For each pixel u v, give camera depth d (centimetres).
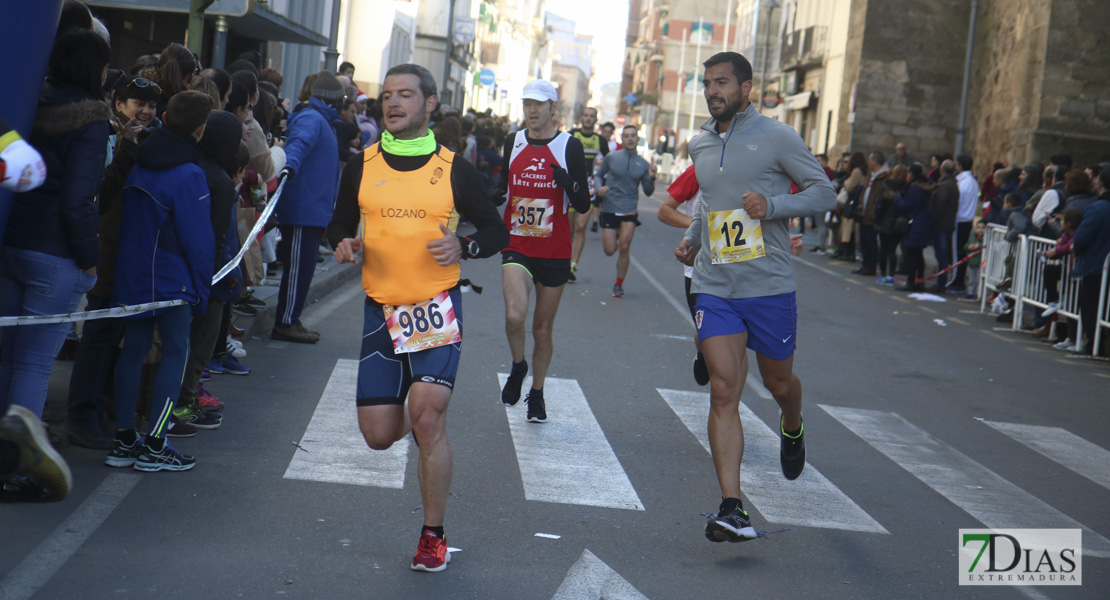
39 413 468
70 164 446
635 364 900
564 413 705
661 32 9681
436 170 411
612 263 1706
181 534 429
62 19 506
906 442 709
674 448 641
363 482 519
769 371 505
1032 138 2341
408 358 420
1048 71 2331
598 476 567
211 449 550
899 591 434
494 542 453
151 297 490
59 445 523
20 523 423
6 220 431
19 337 466
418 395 405
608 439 648
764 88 4362
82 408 531
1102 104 2330
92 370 531
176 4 1406
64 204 445
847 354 1053
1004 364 1071
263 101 810
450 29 3369
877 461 654
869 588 435
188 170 493
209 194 507
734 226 487
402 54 3791
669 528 494
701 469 600
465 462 571
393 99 409
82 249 451
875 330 1238
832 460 646
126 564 394
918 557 479
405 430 428
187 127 496
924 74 3069
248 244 586
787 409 531
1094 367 1099
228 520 450
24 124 425
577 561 438
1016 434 761
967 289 1738
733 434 469
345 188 421
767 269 487
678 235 2386
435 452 407
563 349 935
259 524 449
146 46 1596
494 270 1468
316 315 998
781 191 488
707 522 476
